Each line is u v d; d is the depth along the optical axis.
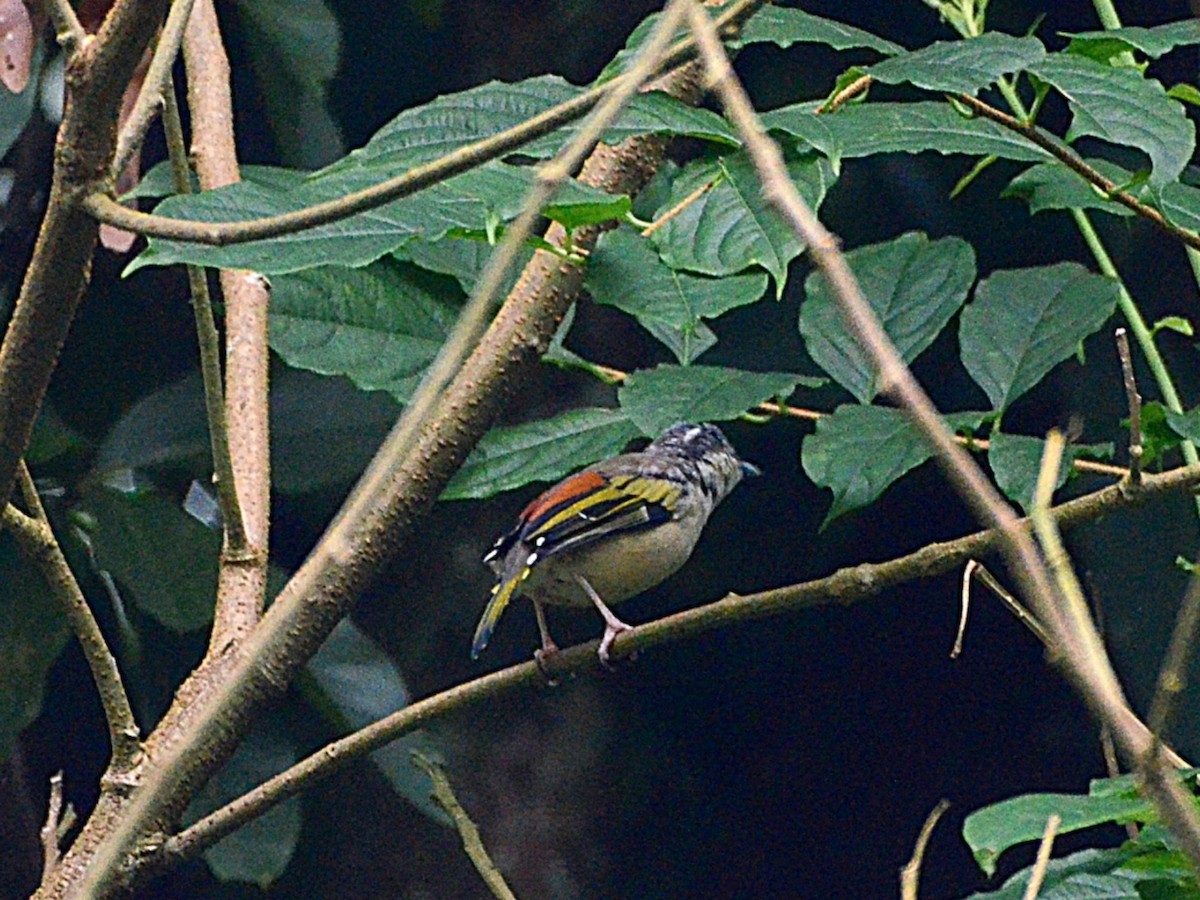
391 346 8.33
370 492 4.39
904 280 8.53
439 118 6.87
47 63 11.66
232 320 8.45
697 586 14.88
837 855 15.61
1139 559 11.57
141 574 10.30
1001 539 3.92
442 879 14.28
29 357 6.01
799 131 6.70
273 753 10.88
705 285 7.76
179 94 12.52
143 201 11.74
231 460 7.76
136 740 7.03
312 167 11.74
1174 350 12.89
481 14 14.16
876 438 7.48
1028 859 15.41
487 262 8.54
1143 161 12.59
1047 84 7.39
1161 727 4.18
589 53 14.45
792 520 14.56
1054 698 15.36
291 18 11.34
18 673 10.20
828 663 15.48
